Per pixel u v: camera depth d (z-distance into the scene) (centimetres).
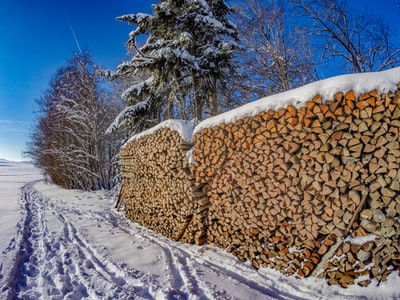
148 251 424
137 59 851
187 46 846
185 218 456
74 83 1622
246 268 336
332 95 261
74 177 1783
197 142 437
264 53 1055
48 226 610
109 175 1619
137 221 654
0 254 406
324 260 272
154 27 905
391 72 242
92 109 1577
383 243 240
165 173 520
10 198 1189
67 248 441
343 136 258
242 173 360
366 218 250
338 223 264
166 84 966
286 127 303
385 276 236
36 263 378
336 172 264
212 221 419
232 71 948
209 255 390
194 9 871
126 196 741
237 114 364
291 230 304
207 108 1035
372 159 245
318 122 273
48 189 1742
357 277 248
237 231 371
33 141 2258
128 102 1065
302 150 290
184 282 303
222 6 966
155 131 553
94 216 753
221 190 397
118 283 309
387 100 233
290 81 1041
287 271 298
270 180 323
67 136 1730
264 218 331
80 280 314
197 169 437
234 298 262
